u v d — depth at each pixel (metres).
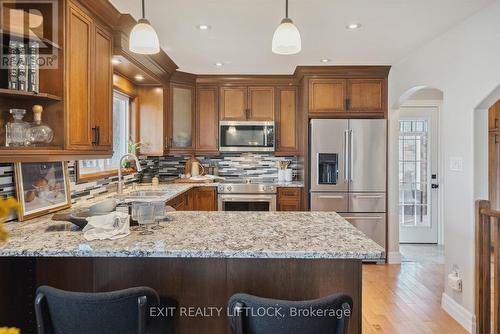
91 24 2.26
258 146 4.48
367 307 2.85
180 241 1.49
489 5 2.33
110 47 2.57
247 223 1.89
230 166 4.93
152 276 1.62
